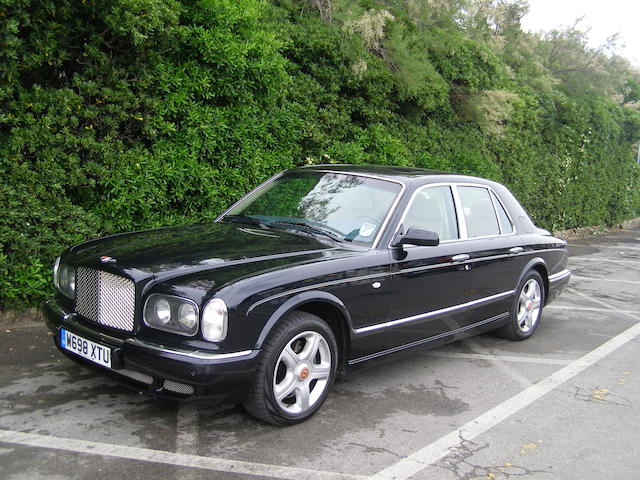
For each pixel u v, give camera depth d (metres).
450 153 11.15
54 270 4.22
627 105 20.92
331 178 5.02
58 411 3.79
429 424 4.01
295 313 3.74
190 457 3.33
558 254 6.54
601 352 5.93
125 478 3.07
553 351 5.89
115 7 5.21
